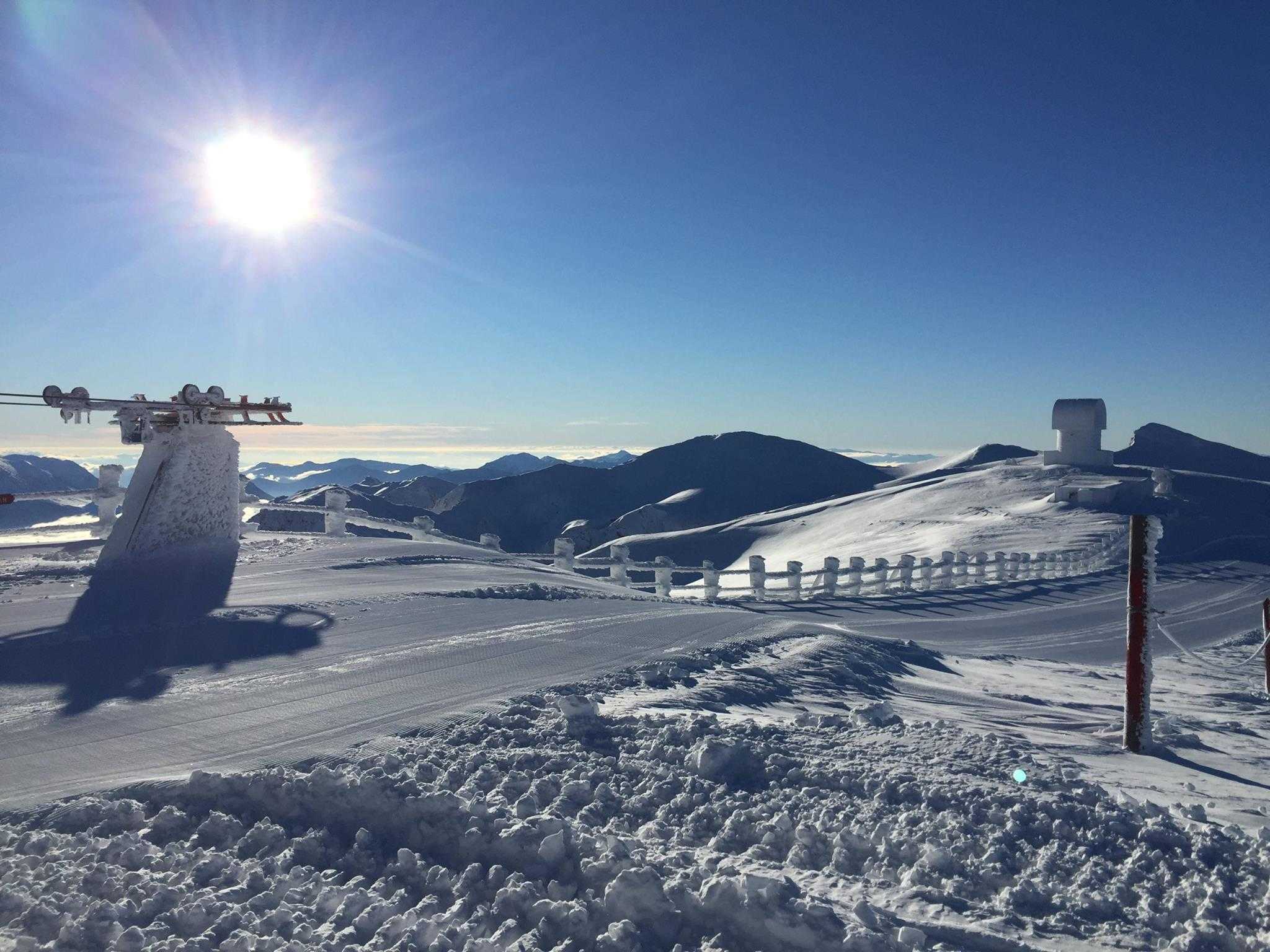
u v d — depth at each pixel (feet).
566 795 18.12
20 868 14.56
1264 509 155.94
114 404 50.57
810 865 15.66
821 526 195.52
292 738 21.66
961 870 15.23
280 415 56.95
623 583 71.26
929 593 88.74
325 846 15.88
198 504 55.31
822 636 42.06
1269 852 15.80
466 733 22.04
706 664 33.06
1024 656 57.11
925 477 350.02
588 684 27.89
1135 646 27.32
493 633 36.24
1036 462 208.44
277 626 35.78
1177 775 24.11
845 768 19.75
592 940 12.82
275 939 12.54
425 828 15.92
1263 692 46.78
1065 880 15.01
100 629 34.55
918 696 34.45
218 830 16.26
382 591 45.75
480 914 13.44
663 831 16.85
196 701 25.04
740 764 19.86
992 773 20.17
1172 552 121.70
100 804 16.99
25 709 24.31
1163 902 14.23
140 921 13.06
